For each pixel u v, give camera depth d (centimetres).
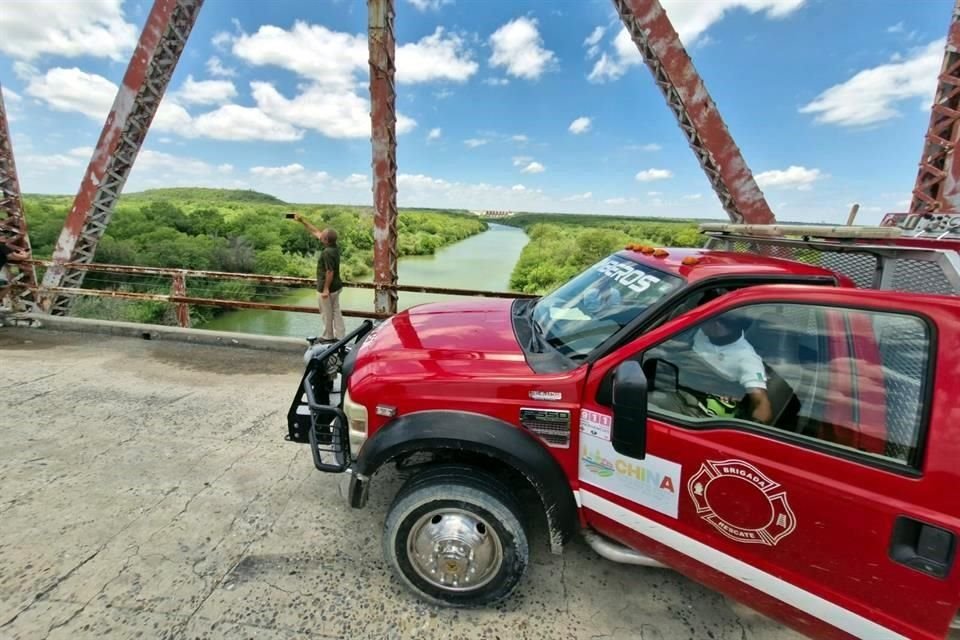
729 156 505
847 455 159
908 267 222
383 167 575
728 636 212
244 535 260
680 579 245
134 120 654
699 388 188
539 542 266
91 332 678
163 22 612
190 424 396
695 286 205
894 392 157
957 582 142
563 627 212
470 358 225
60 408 418
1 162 673
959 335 146
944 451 144
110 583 221
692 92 504
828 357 171
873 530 154
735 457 174
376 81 549
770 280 205
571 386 199
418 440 203
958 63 425
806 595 169
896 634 154
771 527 171
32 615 201
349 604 217
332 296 612
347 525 272
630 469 193
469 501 206
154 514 274
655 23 500
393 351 240
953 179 431
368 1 532
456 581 215
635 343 194
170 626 200
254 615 208
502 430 201
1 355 559
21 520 263
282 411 430
